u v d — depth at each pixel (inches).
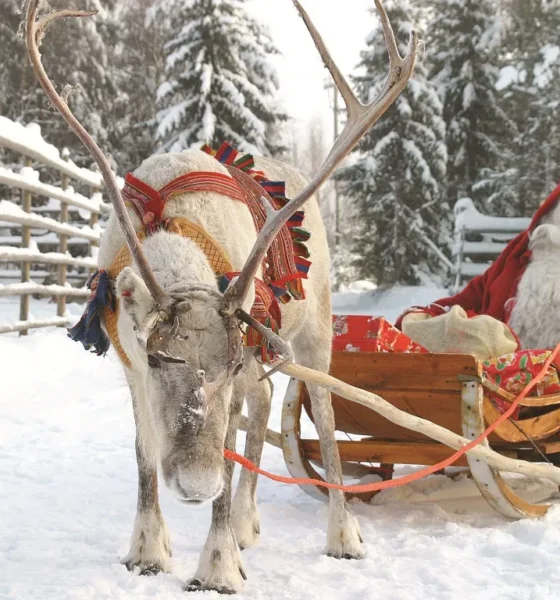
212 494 105.2
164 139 970.1
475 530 161.0
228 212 140.1
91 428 262.7
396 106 1026.1
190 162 144.4
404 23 1043.3
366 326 184.7
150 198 134.2
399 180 1040.2
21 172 401.7
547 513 171.0
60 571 134.0
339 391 142.2
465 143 1091.9
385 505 183.8
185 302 109.6
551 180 1010.1
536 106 1035.9
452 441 153.7
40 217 412.5
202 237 131.8
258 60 997.2
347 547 148.7
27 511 172.6
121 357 132.8
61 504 179.0
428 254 1040.2
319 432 168.7
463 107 1078.4
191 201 136.5
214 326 109.7
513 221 861.2
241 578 130.6
